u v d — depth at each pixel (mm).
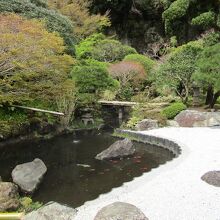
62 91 10492
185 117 12977
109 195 5609
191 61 14203
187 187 5902
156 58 24031
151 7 24656
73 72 13836
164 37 24750
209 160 7676
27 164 7672
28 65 8555
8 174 7922
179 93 15250
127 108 15047
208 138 10281
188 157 7988
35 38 8602
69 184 7250
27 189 6703
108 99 15891
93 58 20250
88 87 13836
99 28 24469
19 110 11164
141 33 25562
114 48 20734
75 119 13984
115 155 9367
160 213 4867
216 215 4770
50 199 6430
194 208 5016
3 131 10461
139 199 5402
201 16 21594
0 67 8281
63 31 15031
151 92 17359
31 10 14352
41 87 9664
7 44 7902
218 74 12281
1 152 9969
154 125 12594
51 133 12250
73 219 4754
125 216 4426
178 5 22359
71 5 23328
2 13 11945
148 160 9109
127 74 16984
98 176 7777
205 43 17500
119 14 25875
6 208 5512
